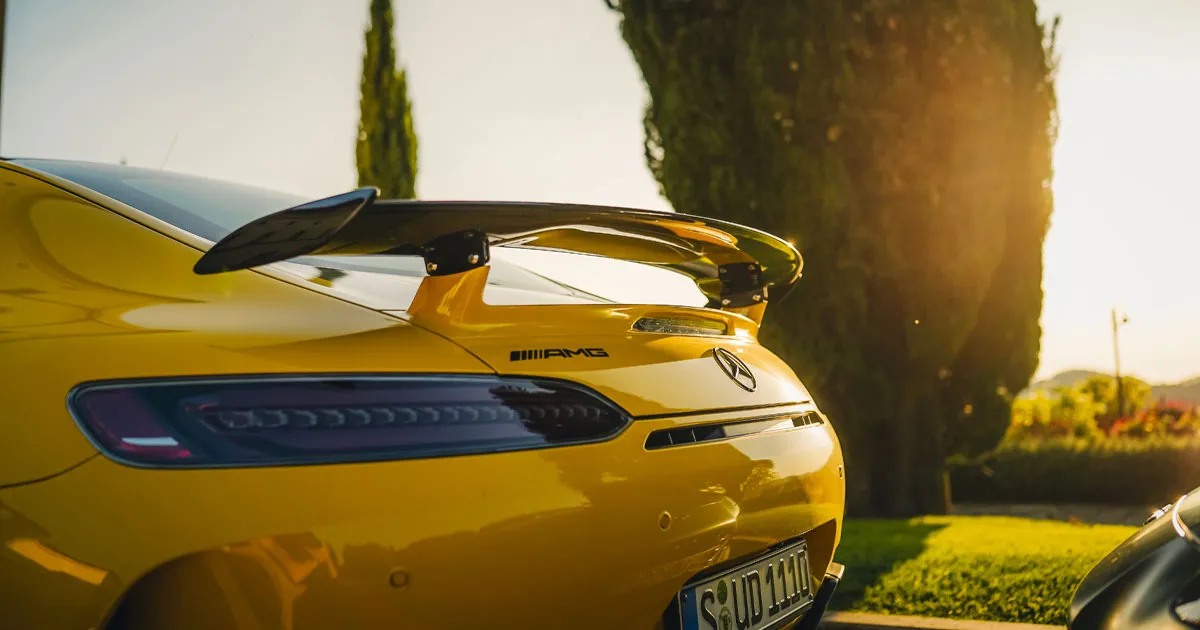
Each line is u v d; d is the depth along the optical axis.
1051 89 7.64
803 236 7.01
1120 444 10.71
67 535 1.31
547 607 1.47
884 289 7.15
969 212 6.96
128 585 1.30
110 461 1.33
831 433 2.22
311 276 1.81
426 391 1.45
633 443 1.59
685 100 7.23
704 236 2.01
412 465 1.39
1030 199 7.50
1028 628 3.37
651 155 7.66
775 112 6.95
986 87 6.98
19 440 1.36
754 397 1.94
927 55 6.92
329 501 1.35
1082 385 15.36
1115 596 1.61
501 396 1.50
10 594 1.32
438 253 1.59
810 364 7.08
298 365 1.42
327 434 1.37
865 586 4.02
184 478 1.32
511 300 2.09
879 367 7.21
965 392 7.68
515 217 1.60
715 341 2.01
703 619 1.69
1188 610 1.46
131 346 1.42
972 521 6.53
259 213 2.24
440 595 1.39
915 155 6.92
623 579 1.54
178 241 1.75
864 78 6.92
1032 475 10.54
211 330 1.47
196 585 1.33
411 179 11.15
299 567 1.33
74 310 1.54
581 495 1.50
